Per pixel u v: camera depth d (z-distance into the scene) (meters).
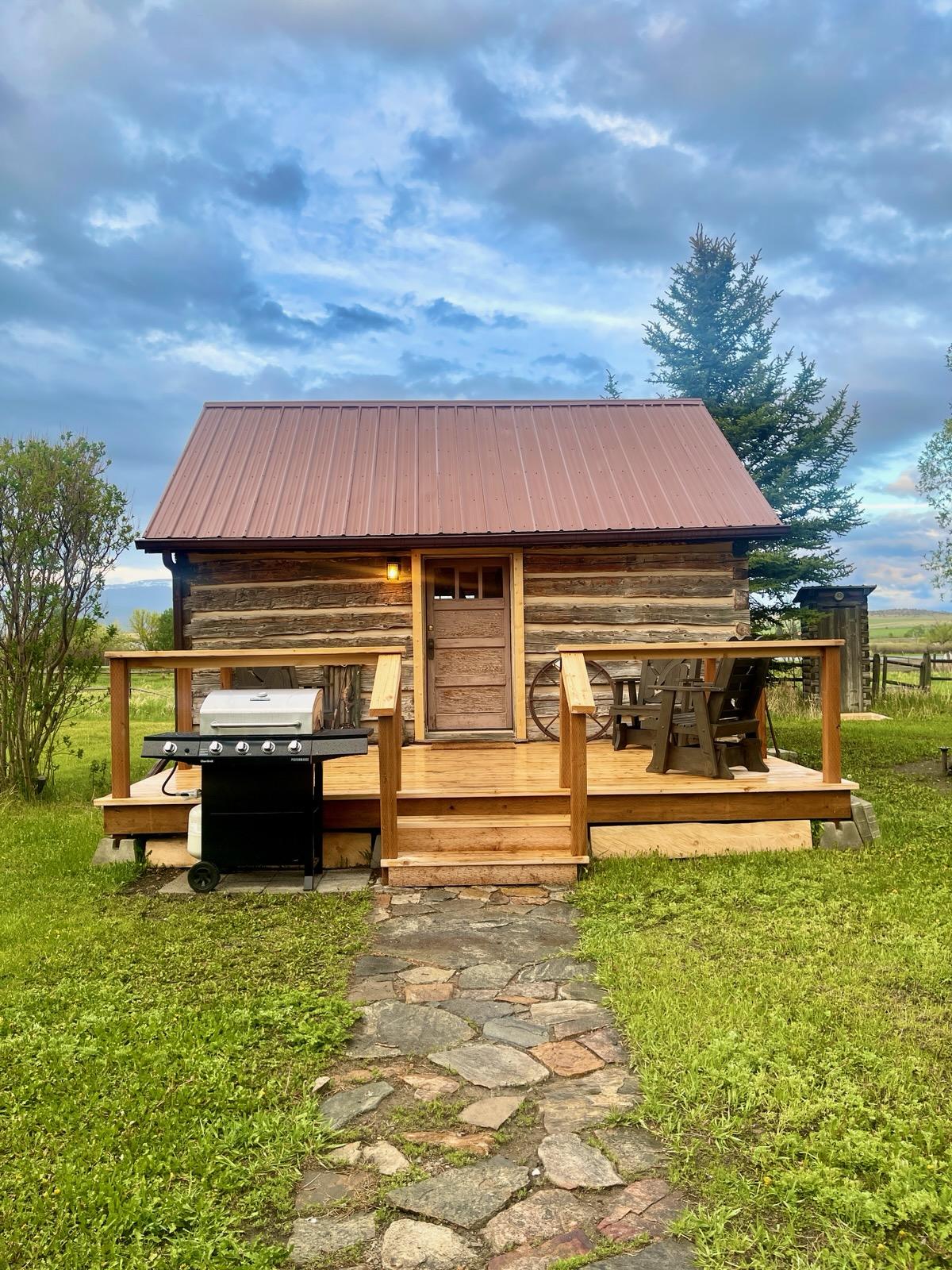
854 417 19.56
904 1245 2.10
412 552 8.86
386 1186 2.39
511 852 5.91
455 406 11.11
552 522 8.76
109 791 9.16
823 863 5.79
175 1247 2.13
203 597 8.83
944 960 3.98
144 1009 3.66
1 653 8.87
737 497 9.23
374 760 7.90
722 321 20.52
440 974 4.09
